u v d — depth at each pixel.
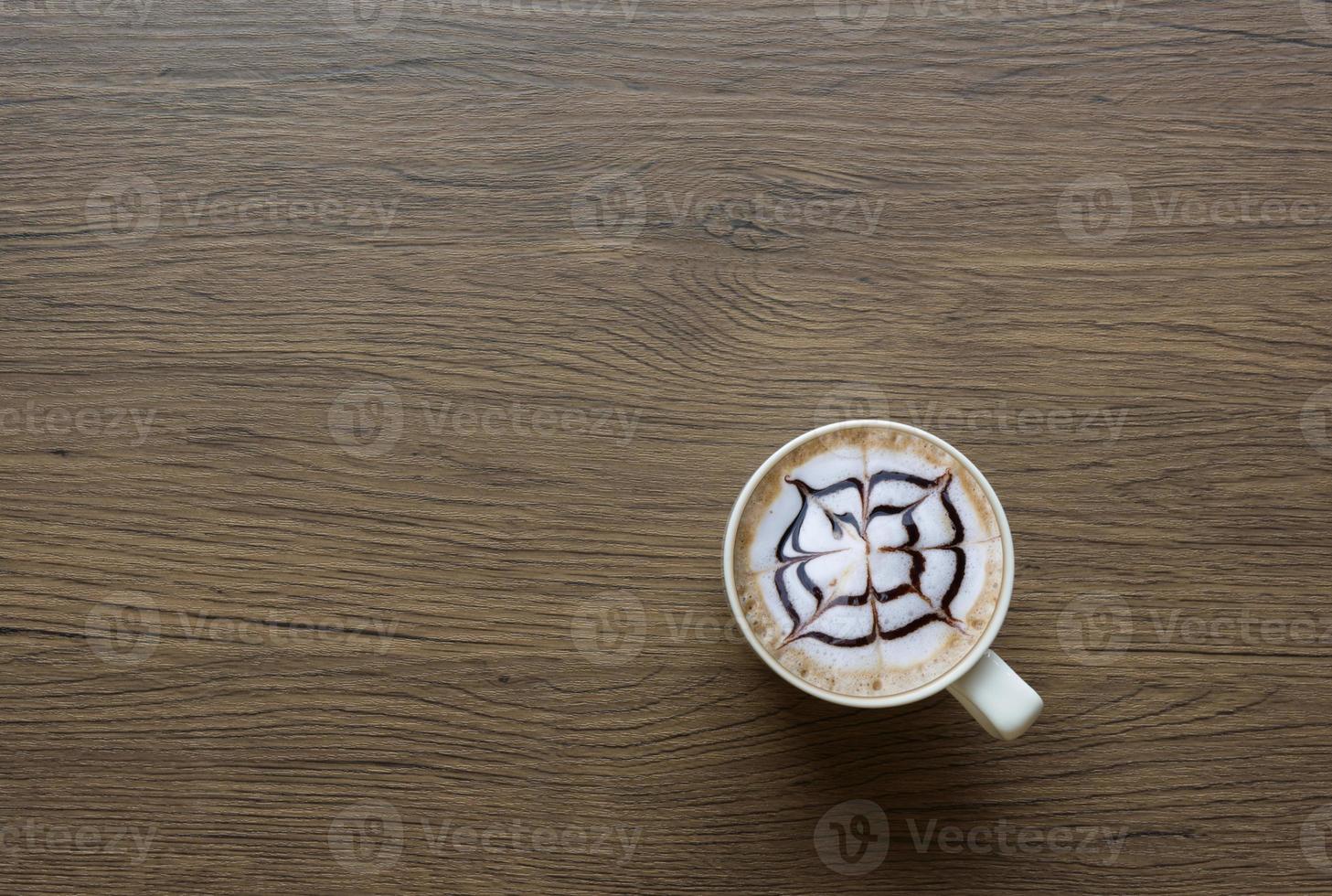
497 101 0.57
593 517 0.57
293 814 0.56
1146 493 0.57
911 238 0.57
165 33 0.58
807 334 0.57
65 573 0.57
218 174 0.57
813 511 0.54
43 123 0.58
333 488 0.57
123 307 0.57
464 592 0.57
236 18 0.58
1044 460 0.57
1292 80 0.58
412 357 0.57
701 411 0.57
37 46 0.58
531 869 0.56
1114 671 0.56
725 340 0.57
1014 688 0.53
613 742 0.56
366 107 0.57
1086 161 0.57
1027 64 0.58
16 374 0.57
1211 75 0.58
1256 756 0.56
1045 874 0.56
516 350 0.57
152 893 0.56
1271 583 0.56
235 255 0.57
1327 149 0.57
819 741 0.56
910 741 0.57
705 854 0.56
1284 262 0.57
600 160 0.57
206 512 0.57
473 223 0.57
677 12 0.58
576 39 0.58
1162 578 0.56
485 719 0.56
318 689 0.56
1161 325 0.57
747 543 0.54
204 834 0.56
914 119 0.58
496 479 0.57
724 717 0.56
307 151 0.57
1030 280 0.57
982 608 0.53
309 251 0.57
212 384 0.57
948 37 0.58
